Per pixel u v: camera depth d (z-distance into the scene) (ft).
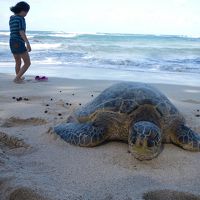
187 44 55.77
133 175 6.62
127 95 8.20
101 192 5.89
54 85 16.70
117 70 23.48
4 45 46.80
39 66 25.11
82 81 18.10
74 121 9.25
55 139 8.48
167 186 6.13
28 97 13.65
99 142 8.04
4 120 10.21
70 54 34.45
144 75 21.34
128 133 7.97
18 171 6.44
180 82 18.95
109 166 7.02
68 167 6.93
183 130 8.14
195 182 6.44
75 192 5.75
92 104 8.84
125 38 74.59
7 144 8.58
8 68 23.77
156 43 57.93
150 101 7.95
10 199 5.48
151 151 6.95
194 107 12.54
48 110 11.38
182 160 7.43
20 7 17.38
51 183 6.05
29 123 10.21
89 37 76.28
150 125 7.13
